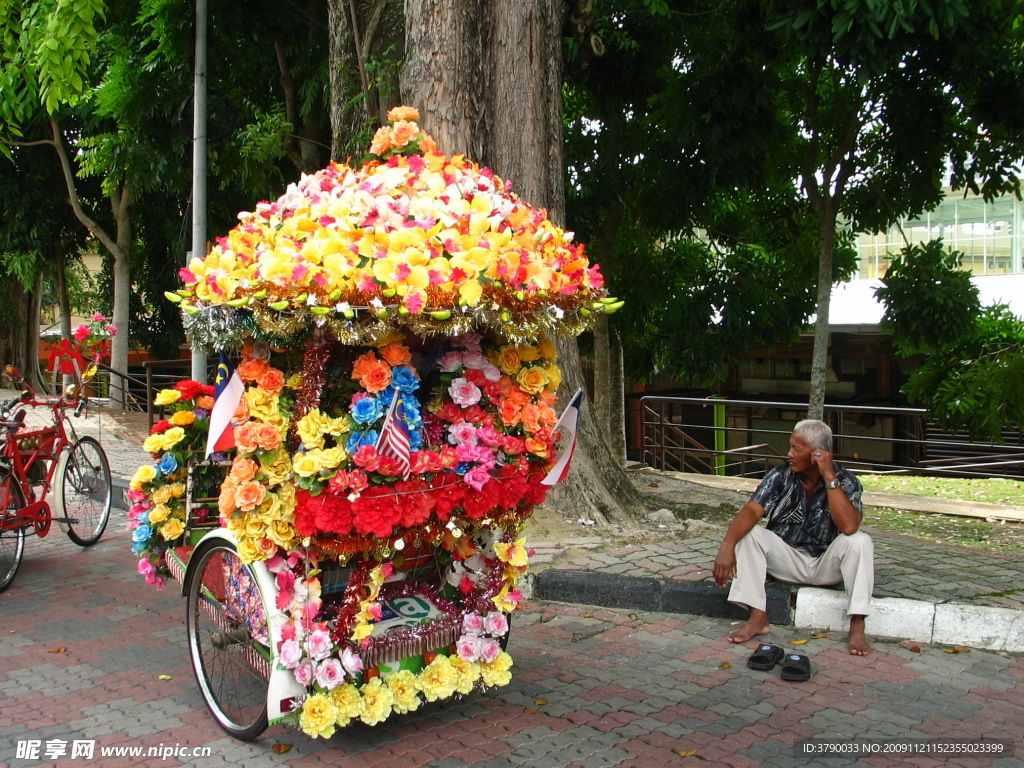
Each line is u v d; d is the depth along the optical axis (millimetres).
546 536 6113
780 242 10672
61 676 4359
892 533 6984
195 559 3973
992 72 7938
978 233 16516
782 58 8227
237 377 3289
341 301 3043
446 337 3482
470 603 3811
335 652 3441
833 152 8586
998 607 4824
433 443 3439
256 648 3594
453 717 3859
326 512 3121
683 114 8398
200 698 4094
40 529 6215
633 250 10969
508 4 6477
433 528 3439
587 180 9781
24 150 17234
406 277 3029
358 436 3189
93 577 6180
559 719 3834
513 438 3516
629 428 18672
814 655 4555
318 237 3215
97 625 5141
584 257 3709
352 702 3395
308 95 10938
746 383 17812
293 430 3301
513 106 6500
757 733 3688
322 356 3275
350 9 7496
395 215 3346
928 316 8461
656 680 4258
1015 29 7945
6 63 9398
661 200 10086
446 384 3482
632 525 6453
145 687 4219
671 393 18531
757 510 4773
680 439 18625
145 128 12195
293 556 3387
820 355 8672
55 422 6746
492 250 3262
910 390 8688
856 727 3746
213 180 13383
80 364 6887
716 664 4453
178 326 20094
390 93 7082
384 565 3451
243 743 3639
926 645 4707
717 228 10930
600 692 4113
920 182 8750
